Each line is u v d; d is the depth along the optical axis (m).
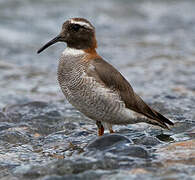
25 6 30.31
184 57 23.12
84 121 14.80
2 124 14.05
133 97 12.65
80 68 12.30
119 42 26.25
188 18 30.62
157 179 9.19
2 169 10.58
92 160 10.12
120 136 11.28
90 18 29.52
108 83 12.21
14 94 18.00
